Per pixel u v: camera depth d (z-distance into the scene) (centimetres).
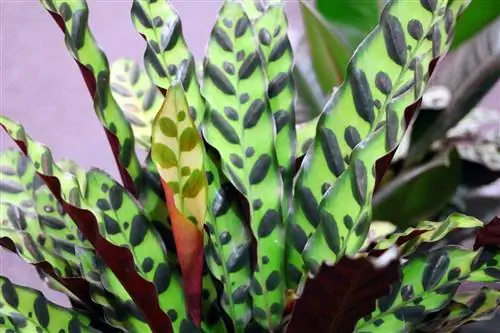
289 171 78
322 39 92
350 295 64
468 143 93
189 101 79
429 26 71
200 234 71
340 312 66
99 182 75
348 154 73
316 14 90
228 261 77
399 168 92
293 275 75
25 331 73
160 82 79
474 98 91
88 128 126
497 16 88
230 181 76
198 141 69
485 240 73
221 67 78
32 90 123
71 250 79
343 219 70
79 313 78
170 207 70
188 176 69
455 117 91
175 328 74
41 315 74
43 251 78
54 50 122
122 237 74
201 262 73
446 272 73
